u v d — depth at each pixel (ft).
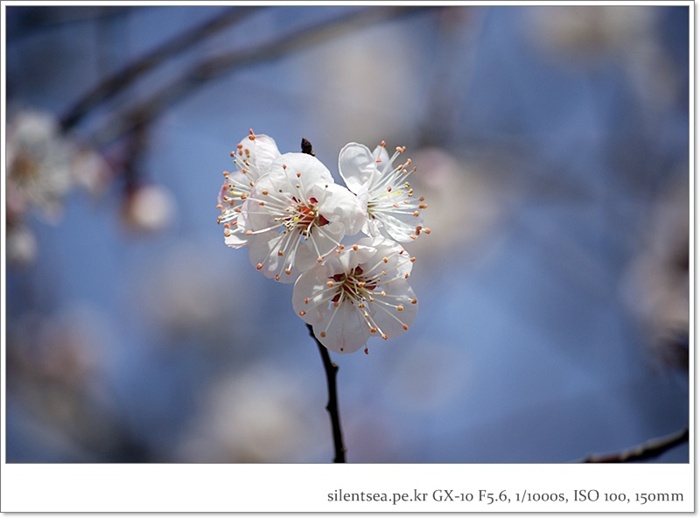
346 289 7.43
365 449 21.44
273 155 7.63
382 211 7.62
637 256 20.74
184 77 15.52
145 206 17.25
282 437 22.09
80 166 15.58
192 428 22.85
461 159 22.02
